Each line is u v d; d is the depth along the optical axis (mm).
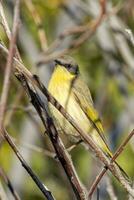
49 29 16766
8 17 13516
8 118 10984
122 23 14320
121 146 7500
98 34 14945
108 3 14367
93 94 16688
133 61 13961
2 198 7945
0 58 11648
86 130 12430
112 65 14852
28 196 15070
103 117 15844
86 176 15258
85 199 7633
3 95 5680
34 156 15094
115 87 15945
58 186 14734
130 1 14180
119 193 13250
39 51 15781
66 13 16359
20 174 13914
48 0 16594
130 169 15188
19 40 14859
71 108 12695
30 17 15875
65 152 7773
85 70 17156
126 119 15328
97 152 7477
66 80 12641
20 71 7191
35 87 7656
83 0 16141
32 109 10938
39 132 12977
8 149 14438
